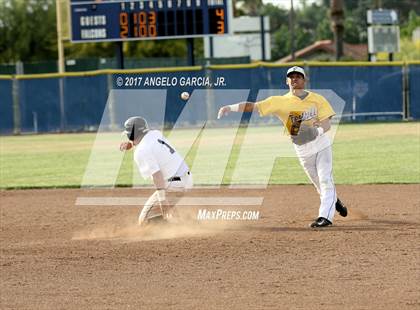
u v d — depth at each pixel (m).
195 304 16.27
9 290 17.81
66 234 24.70
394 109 72.12
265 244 21.78
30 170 43.75
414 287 17.06
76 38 76.06
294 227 24.45
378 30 87.12
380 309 15.55
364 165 40.78
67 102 72.62
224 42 103.56
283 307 15.87
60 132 72.81
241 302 16.31
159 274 18.89
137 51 132.62
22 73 84.12
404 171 38.12
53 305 16.52
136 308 16.09
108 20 75.06
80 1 75.62
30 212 29.55
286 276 18.33
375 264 19.23
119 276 18.81
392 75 71.88
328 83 70.81
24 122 73.69
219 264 19.67
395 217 25.88
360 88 71.44
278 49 179.75
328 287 17.28
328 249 20.97
